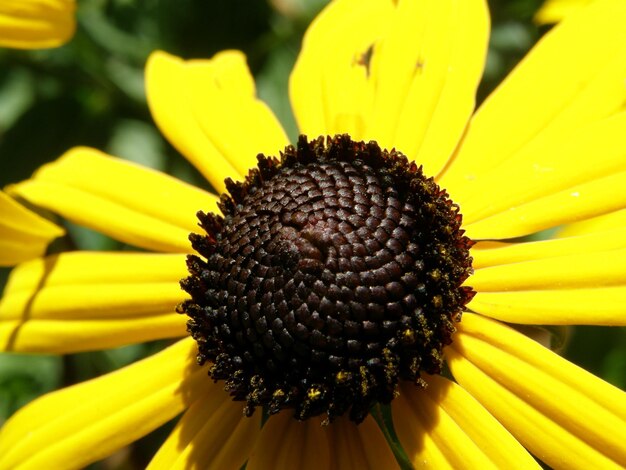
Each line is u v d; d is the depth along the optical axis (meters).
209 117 0.10
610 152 0.08
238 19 0.13
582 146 0.08
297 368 0.08
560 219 0.08
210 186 0.12
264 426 0.08
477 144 0.09
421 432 0.08
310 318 0.08
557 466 0.08
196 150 0.09
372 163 0.08
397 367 0.08
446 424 0.08
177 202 0.09
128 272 0.09
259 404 0.08
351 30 0.10
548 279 0.08
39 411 0.09
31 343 0.09
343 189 0.08
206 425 0.08
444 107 0.09
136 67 0.13
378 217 0.08
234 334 0.08
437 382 0.08
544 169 0.08
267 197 0.08
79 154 0.10
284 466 0.08
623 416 0.08
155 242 0.09
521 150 0.09
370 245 0.08
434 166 0.09
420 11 0.09
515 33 0.12
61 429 0.09
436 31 0.09
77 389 0.09
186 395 0.09
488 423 0.08
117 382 0.09
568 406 0.08
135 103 0.13
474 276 0.08
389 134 0.09
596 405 0.08
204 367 0.09
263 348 0.08
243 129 0.09
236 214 0.08
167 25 0.13
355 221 0.08
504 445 0.08
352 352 0.08
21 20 0.10
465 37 0.09
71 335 0.09
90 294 0.09
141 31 0.13
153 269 0.09
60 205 0.09
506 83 0.09
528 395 0.08
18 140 0.13
